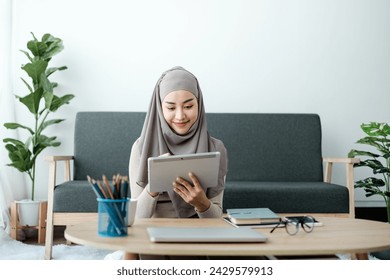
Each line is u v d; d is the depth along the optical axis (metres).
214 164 1.53
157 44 3.41
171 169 1.50
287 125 3.20
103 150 3.07
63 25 3.37
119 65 3.39
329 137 3.47
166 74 1.86
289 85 3.46
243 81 3.44
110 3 3.40
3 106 3.22
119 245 1.12
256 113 3.22
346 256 2.46
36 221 3.01
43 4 3.37
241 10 3.46
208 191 1.82
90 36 3.38
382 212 3.48
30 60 3.09
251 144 3.15
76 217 2.53
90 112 3.14
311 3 3.50
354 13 3.52
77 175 3.04
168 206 1.78
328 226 1.48
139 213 1.65
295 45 3.48
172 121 1.81
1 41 3.21
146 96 3.39
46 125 3.11
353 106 3.49
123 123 3.12
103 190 1.25
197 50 3.43
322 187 2.61
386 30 3.54
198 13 3.44
